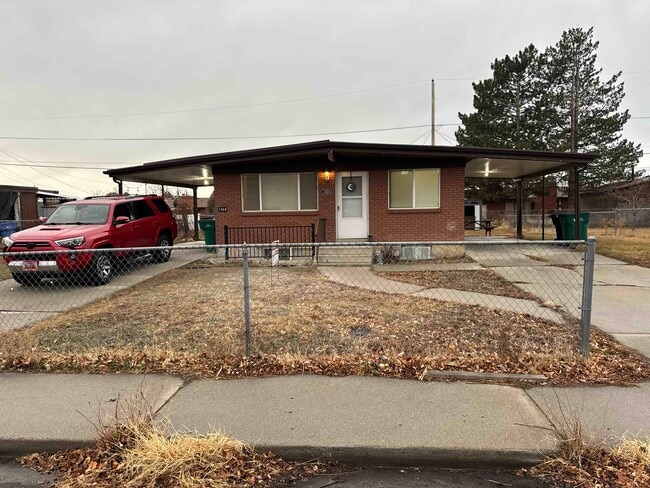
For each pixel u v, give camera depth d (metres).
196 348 4.65
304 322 5.48
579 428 2.78
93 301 7.18
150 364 4.26
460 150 11.45
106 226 9.17
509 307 6.31
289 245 4.84
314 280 8.66
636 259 11.23
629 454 2.66
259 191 12.83
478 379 3.83
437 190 12.34
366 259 11.13
